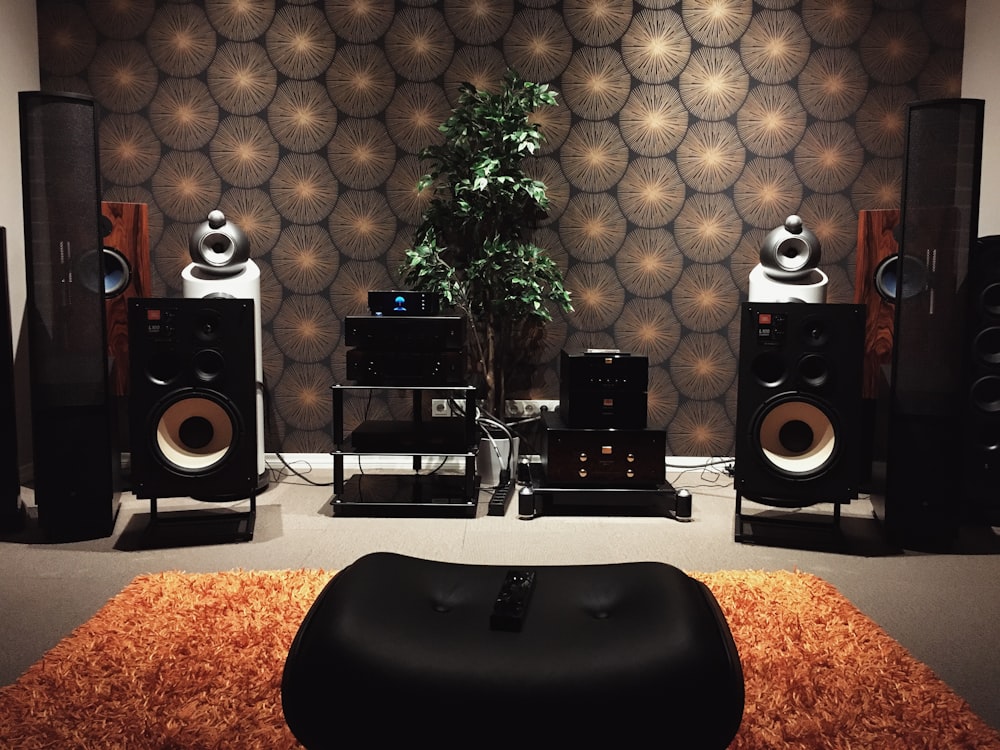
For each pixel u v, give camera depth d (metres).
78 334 2.80
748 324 2.85
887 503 2.88
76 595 2.38
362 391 3.97
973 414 3.04
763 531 3.07
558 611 1.38
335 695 1.20
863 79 3.82
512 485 3.63
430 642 1.26
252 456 2.87
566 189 3.89
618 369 3.25
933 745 1.57
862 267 3.49
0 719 1.64
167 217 3.90
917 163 2.75
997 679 1.91
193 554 2.75
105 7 3.79
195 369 2.80
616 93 3.85
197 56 3.82
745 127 3.86
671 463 4.00
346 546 2.84
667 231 3.91
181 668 1.86
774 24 3.81
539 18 3.82
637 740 1.16
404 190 3.89
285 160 3.88
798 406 2.87
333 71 3.85
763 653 1.95
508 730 1.15
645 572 1.51
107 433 2.88
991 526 3.14
